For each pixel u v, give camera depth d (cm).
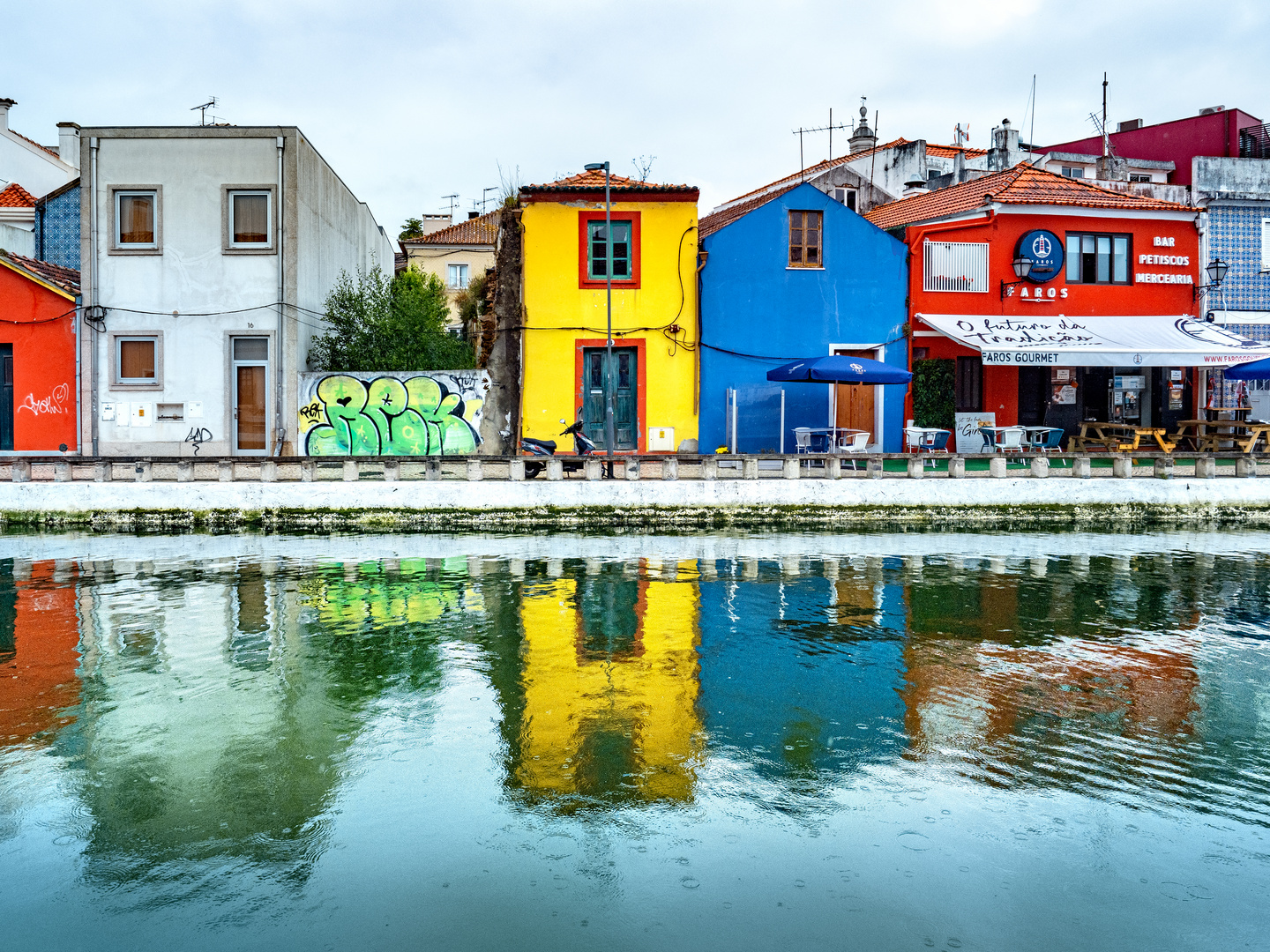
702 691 967
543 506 1939
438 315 3166
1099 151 3969
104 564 1579
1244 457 2139
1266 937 553
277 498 1917
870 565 1605
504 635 1172
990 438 2398
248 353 2339
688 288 2475
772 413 2533
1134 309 2730
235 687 976
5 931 556
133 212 2327
